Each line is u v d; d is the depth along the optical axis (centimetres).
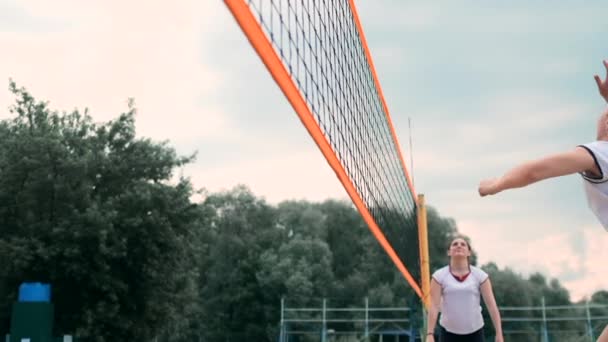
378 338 5550
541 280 6231
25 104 2673
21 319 2175
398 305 5616
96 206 2438
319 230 6312
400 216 1012
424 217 1188
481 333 598
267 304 5638
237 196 6169
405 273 1018
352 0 722
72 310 2525
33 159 2461
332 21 616
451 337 598
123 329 2578
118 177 2686
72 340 2428
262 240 6038
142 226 2508
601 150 180
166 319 2758
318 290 5716
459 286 585
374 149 815
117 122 2758
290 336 5462
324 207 6738
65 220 2400
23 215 2523
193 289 3059
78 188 2539
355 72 718
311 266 5816
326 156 558
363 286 5831
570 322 5369
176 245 2592
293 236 6266
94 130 2769
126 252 2470
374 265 6106
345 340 5100
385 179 889
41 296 2223
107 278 2420
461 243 591
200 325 5578
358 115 720
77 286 2512
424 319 1134
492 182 182
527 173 175
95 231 2386
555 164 176
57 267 2441
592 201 191
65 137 2692
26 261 2341
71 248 2373
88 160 2544
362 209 712
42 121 2638
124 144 2781
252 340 5544
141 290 2622
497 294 5522
